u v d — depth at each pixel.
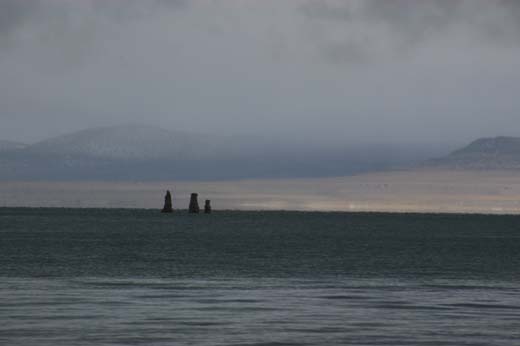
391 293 121.31
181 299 110.25
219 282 135.88
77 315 93.69
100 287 125.00
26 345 75.88
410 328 87.00
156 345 76.50
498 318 94.62
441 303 108.88
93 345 76.12
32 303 103.88
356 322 90.88
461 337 81.94
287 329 85.81
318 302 108.69
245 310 99.69
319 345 77.56
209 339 79.75
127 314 94.94
